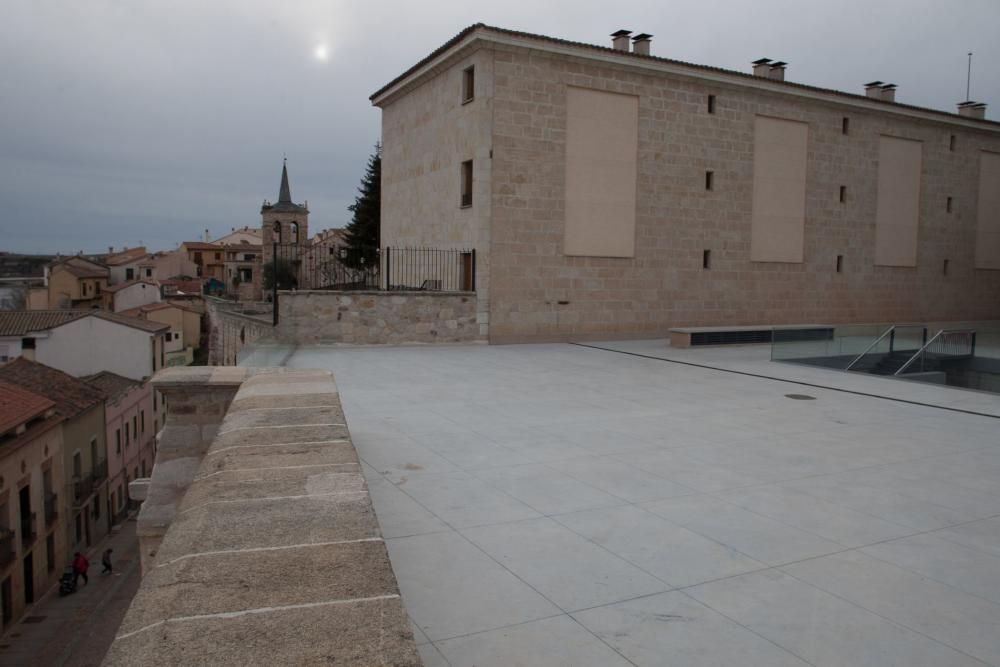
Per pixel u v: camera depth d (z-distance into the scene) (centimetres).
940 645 331
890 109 2311
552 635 330
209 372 753
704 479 607
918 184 2450
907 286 2455
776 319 2155
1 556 1928
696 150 1966
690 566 417
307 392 579
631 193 1872
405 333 1623
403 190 2127
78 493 2566
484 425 805
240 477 334
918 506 547
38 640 1894
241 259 8162
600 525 484
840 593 386
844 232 2281
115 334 3972
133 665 168
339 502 298
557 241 1775
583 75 1780
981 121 2538
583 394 1037
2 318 4000
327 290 1558
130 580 2400
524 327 1747
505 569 406
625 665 304
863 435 805
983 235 2641
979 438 801
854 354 1403
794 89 2094
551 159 1753
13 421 2009
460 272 1786
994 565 432
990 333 1354
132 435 3491
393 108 2191
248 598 207
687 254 1975
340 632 187
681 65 1889
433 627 336
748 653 318
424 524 479
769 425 850
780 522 501
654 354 1594
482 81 1667
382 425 795
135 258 8344
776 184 2123
